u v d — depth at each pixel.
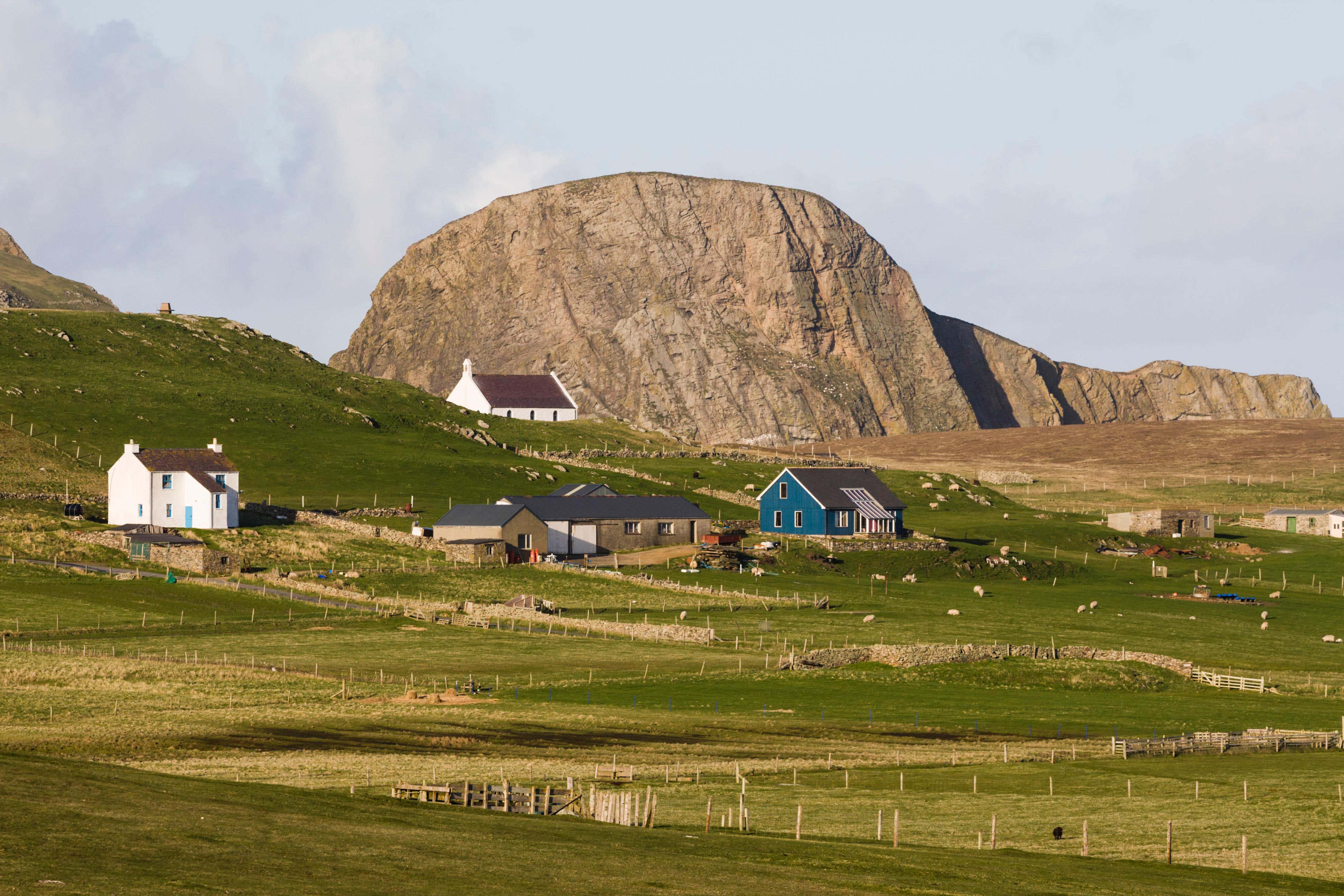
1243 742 80.19
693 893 39.31
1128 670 111.31
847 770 73.44
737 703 96.00
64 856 35.78
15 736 75.62
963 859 51.72
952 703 98.00
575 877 40.06
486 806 56.97
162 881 34.12
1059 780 71.00
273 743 76.94
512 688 99.81
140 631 119.75
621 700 96.38
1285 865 53.00
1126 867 52.12
